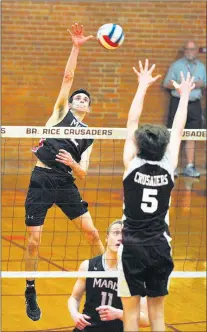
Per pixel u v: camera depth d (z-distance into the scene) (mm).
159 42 20297
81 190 17031
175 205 15914
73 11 19766
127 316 6449
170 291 10523
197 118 19266
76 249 12133
